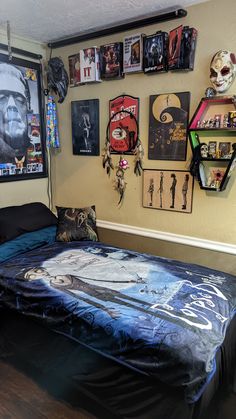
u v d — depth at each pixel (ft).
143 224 8.61
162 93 7.55
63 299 5.50
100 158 9.11
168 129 7.63
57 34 8.62
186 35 6.75
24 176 9.50
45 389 5.76
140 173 8.34
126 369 4.65
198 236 7.70
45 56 9.53
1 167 8.79
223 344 4.68
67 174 10.02
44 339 5.78
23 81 9.00
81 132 9.30
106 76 8.25
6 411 5.31
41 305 5.71
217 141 6.87
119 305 5.17
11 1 6.53
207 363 4.12
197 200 7.52
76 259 7.14
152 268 6.54
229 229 7.20
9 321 6.37
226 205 7.13
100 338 4.87
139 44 7.47
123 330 4.65
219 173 7.03
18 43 8.74
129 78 8.03
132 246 8.83
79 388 5.32
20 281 6.25
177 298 5.30
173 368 4.13
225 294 5.48
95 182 9.39
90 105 8.93
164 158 7.82
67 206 10.27
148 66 7.38
